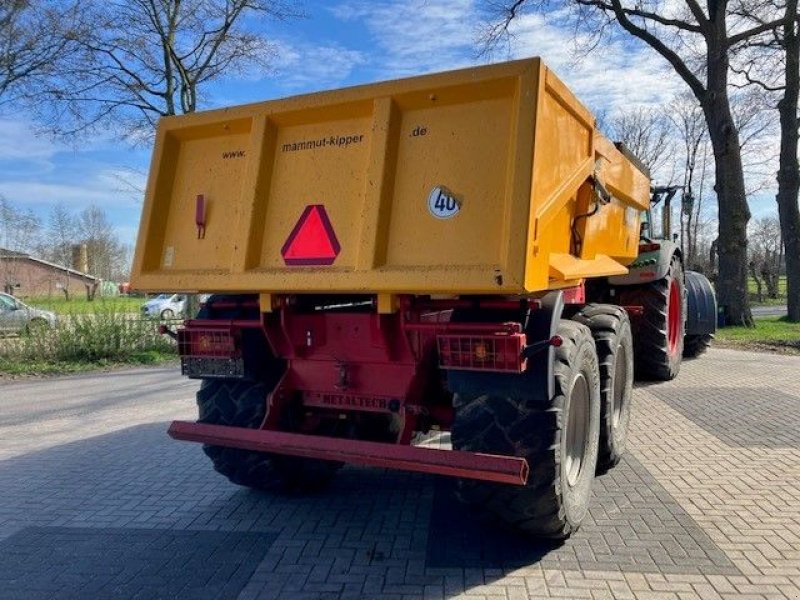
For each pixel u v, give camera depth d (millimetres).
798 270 17156
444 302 3393
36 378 11195
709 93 16047
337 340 3785
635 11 16766
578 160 3783
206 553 3682
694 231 33844
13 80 14164
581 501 3678
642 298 7621
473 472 3035
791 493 4398
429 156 3186
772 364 9789
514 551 3613
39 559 3666
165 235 3896
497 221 2994
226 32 15414
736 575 3299
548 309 3215
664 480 4668
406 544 3736
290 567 3486
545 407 3223
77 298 18406
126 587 3322
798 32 16188
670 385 7980
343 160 3418
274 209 3578
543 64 2971
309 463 4426
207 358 3900
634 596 3109
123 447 6051
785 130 16797
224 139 3783
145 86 15227
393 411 3727
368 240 3207
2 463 5598
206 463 5445
